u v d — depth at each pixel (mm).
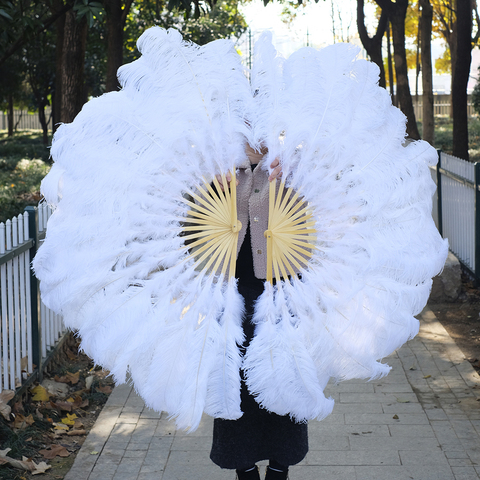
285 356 2363
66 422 4008
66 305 2396
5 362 3820
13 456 3441
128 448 3584
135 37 22203
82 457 3484
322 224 2568
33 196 12555
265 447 2631
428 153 2574
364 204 2496
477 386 4410
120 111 2424
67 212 2418
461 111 13164
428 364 4863
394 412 4004
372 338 2447
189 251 2797
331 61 2512
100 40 21016
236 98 2547
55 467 3439
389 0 14023
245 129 2549
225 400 2367
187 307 2469
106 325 2387
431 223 2570
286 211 2576
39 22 10406
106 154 2416
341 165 2490
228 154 2576
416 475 3244
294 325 2490
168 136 2461
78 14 7336
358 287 2350
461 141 13258
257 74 2551
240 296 2564
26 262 4336
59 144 2400
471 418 3895
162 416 4004
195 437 3703
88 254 2404
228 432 2617
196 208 2596
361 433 3727
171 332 2373
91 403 4375
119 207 2438
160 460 3439
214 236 2602
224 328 2438
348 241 2477
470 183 7027
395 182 2484
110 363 2404
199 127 2523
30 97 39750
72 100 10867
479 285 7016
